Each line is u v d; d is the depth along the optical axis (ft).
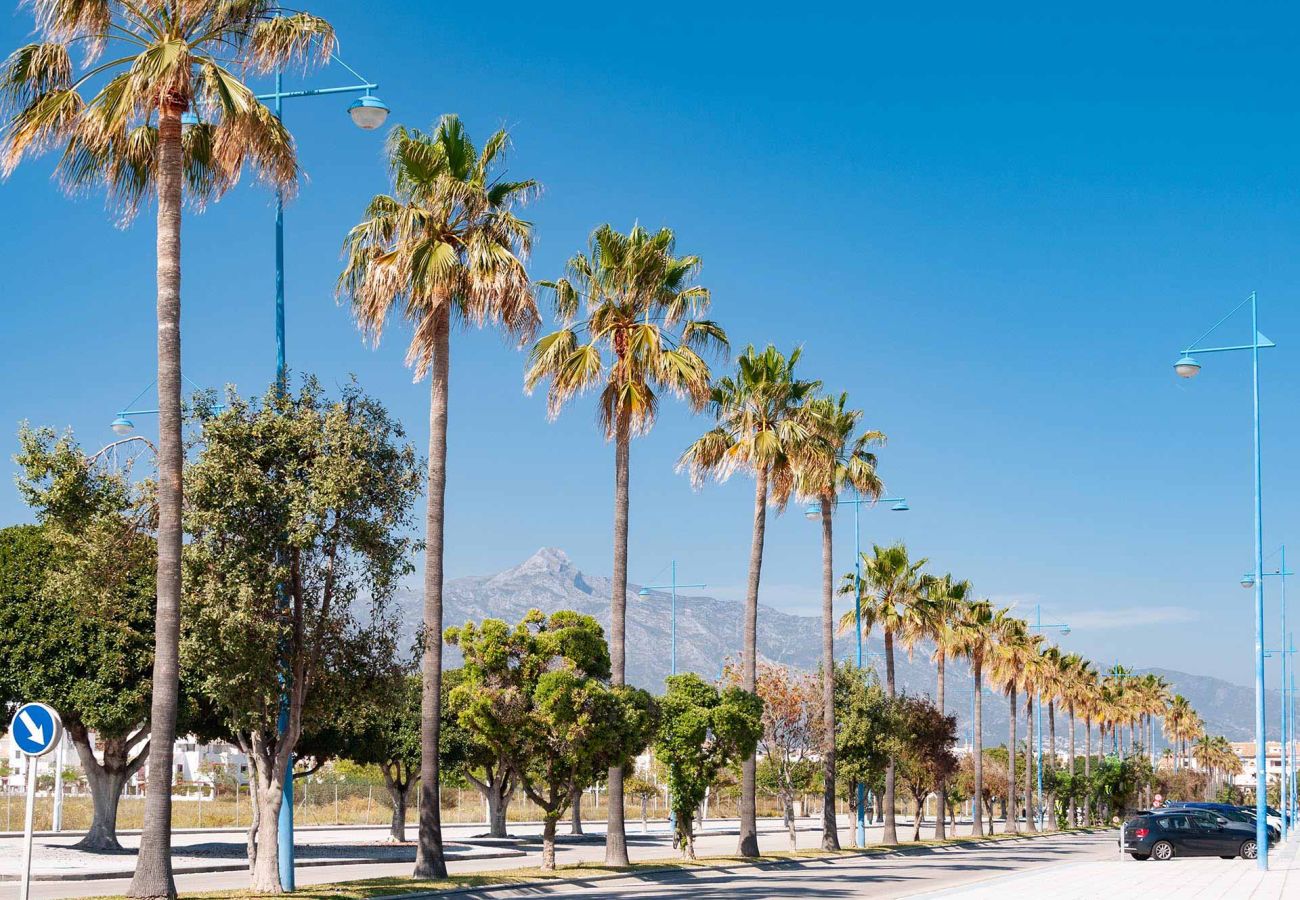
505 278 92.89
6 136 67.67
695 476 145.38
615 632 115.75
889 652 208.64
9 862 108.99
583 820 270.46
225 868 108.88
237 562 74.64
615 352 118.93
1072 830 342.03
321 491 74.79
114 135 69.67
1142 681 535.60
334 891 78.89
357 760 152.46
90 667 114.21
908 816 419.74
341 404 78.43
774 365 145.18
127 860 114.01
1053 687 346.13
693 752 130.93
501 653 107.34
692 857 130.62
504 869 111.34
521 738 105.70
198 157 75.97
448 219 96.12
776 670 170.40
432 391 96.99
